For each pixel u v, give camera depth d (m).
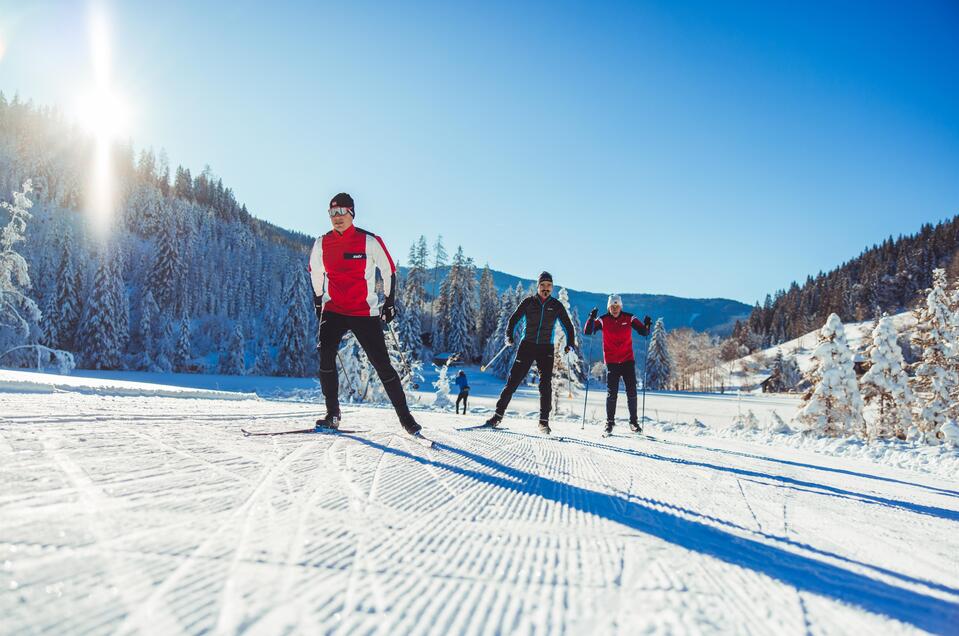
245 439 2.77
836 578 1.33
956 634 1.02
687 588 1.15
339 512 1.53
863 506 2.52
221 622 0.81
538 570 1.20
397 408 3.55
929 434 17.02
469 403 29.34
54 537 1.10
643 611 1.00
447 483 2.12
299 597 0.93
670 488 2.54
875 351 18.00
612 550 1.40
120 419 2.99
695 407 37.50
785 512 2.20
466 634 0.84
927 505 2.77
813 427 15.62
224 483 1.74
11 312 20.28
